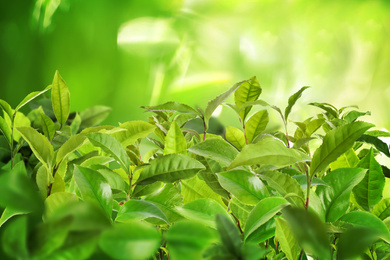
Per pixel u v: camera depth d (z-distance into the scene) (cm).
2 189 84
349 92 540
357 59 543
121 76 541
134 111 543
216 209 104
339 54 541
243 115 118
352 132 98
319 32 542
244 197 104
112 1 541
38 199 85
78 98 546
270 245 111
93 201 100
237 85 111
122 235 83
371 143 119
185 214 104
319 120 119
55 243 82
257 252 86
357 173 105
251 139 118
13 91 532
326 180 106
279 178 103
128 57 536
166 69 527
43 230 82
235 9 542
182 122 126
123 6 542
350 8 533
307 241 83
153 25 533
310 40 543
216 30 536
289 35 546
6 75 529
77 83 543
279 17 544
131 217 101
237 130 119
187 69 530
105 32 541
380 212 110
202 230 84
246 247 87
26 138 101
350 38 540
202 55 535
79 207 82
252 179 105
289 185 102
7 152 140
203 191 113
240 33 542
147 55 532
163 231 107
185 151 113
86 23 541
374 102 534
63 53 543
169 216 106
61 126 124
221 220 87
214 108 113
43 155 102
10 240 82
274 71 543
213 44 536
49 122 124
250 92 117
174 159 108
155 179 107
